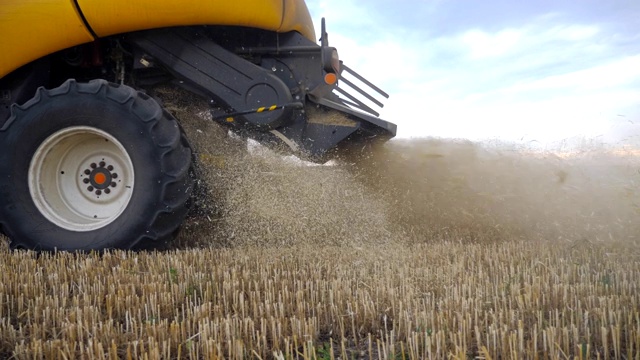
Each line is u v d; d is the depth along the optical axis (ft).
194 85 15.96
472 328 7.98
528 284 9.74
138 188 13.65
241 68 15.69
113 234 13.65
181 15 14.93
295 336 7.52
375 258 13.29
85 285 10.54
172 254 13.71
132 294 9.99
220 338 7.71
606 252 13.41
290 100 15.55
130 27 15.01
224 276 11.11
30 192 13.94
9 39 14.62
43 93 13.99
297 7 16.63
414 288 10.06
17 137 13.88
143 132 13.66
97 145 14.49
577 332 7.26
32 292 10.61
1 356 7.64
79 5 14.42
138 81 16.61
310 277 11.46
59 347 7.35
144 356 7.01
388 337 8.03
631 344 6.94
